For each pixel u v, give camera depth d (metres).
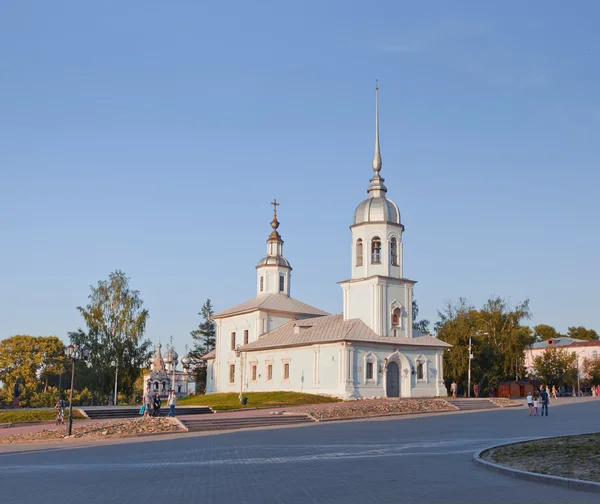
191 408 50.25
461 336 81.44
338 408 48.19
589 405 59.31
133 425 37.28
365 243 67.62
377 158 71.12
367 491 15.18
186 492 15.58
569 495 14.38
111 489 16.31
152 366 101.12
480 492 14.85
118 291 83.25
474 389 76.56
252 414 47.12
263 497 14.67
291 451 25.06
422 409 52.00
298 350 67.12
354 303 67.81
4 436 35.59
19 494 15.84
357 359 62.72
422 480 16.70
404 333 67.44
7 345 108.19
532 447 22.86
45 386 114.06
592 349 121.69
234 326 81.12
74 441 33.47
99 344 80.12
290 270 84.50
